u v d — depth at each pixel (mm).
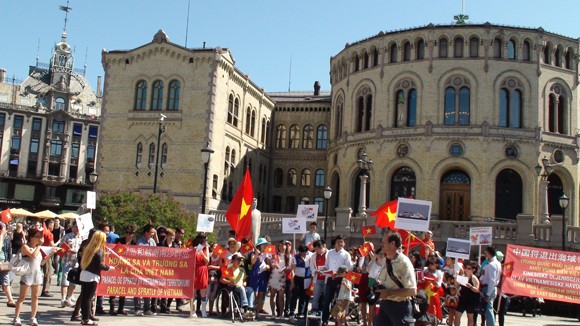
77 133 104562
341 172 57719
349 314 20531
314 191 70000
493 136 50344
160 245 20703
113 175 57219
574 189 51812
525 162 50344
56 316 17859
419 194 51219
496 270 18453
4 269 19359
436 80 52344
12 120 99500
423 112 52312
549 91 52562
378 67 55500
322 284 19484
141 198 44531
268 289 24406
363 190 44000
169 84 57312
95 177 38625
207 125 55344
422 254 22547
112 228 23141
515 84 51719
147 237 20016
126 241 20062
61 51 108188
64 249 19125
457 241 22391
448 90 52406
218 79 56625
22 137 100000
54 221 29531
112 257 18500
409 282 11484
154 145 56688
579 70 54188
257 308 21469
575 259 20984
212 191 55688
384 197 52969
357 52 58219
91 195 28203
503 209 50594
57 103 103938
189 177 55000
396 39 54719
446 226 40562
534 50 52312
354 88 57906
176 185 55219
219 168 57031
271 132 71812
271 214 51656
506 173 51156
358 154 56031
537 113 51469
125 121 57688
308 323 18219
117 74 58719
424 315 14836
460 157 50438
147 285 18781
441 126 51312
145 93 57812
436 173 50875
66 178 102562
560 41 53375
